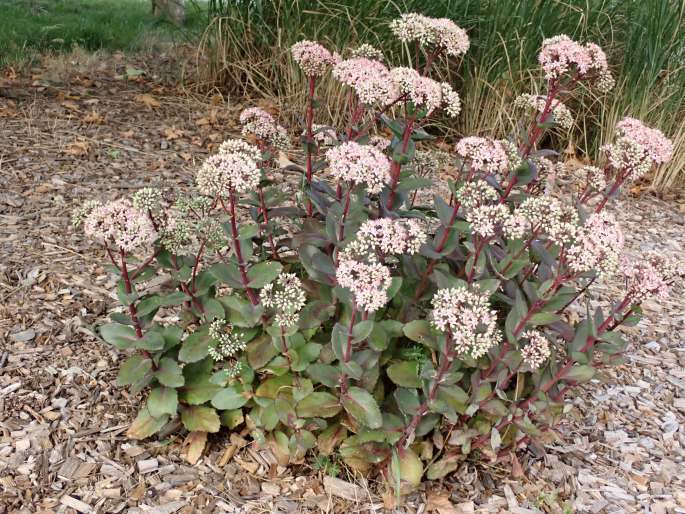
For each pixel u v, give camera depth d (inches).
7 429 98.1
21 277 131.7
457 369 92.4
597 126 233.3
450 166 211.5
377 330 87.8
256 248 108.0
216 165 84.7
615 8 236.2
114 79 251.3
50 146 189.3
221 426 104.0
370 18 220.8
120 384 92.3
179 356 92.9
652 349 138.6
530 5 215.0
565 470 103.3
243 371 95.0
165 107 229.8
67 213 157.3
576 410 116.6
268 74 246.1
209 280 96.7
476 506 94.7
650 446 111.1
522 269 100.4
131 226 83.4
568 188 213.6
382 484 96.4
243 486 94.3
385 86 97.8
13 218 152.2
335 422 97.0
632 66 223.9
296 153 204.1
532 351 85.0
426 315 101.1
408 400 88.7
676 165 224.4
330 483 95.4
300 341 93.9
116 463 95.4
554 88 106.7
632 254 179.2
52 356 113.2
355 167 84.2
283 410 90.5
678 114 230.2
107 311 126.1
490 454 95.6
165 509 89.4
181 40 293.6
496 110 223.9
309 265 92.0
